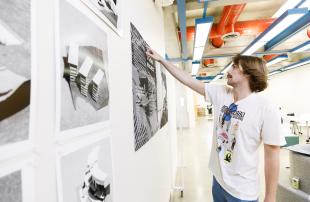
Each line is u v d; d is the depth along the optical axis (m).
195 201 3.10
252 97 1.33
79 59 0.62
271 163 1.30
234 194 1.32
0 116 0.34
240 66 1.38
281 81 9.64
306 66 7.94
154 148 1.82
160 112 2.19
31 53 0.42
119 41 1.02
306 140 6.30
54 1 0.51
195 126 11.03
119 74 1.00
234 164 1.34
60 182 0.50
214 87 1.60
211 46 4.41
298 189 1.86
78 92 0.60
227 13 3.42
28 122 0.41
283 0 3.76
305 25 3.00
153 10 2.15
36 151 0.43
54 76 0.50
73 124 0.57
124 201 0.99
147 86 1.58
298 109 8.52
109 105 0.85
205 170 4.41
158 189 1.99
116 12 0.97
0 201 0.34
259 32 3.93
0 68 0.35
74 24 0.60
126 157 1.05
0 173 0.34
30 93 0.41
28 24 0.41
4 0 0.36
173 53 5.13
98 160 0.72
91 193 0.65
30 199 0.40
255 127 1.29
